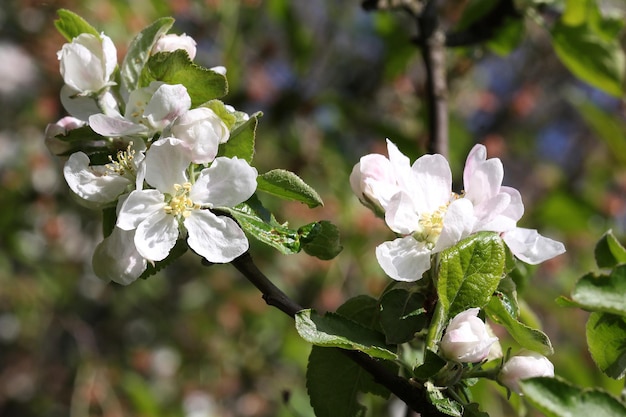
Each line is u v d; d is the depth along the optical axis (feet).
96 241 4.25
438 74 2.24
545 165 4.78
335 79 4.21
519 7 2.36
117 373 3.93
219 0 3.29
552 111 5.16
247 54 3.78
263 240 1.57
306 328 1.52
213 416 3.96
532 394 1.42
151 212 1.54
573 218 3.67
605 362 1.59
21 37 4.01
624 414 1.41
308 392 1.66
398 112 3.58
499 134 4.36
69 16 1.65
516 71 4.78
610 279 1.51
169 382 4.13
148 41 1.64
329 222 1.61
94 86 1.63
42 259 4.11
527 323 2.02
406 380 1.54
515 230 1.60
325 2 4.45
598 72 2.38
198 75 1.60
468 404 1.52
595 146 5.02
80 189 1.58
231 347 4.06
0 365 4.47
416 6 2.25
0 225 3.93
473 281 1.53
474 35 2.32
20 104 4.25
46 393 4.40
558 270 3.65
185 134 1.54
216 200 1.55
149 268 1.61
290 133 3.68
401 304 1.56
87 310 4.33
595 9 2.34
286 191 1.60
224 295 4.11
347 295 3.57
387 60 3.19
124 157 1.59
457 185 3.29
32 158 4.01
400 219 1.56
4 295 4.09
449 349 1.51
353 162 3.57
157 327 4.27
